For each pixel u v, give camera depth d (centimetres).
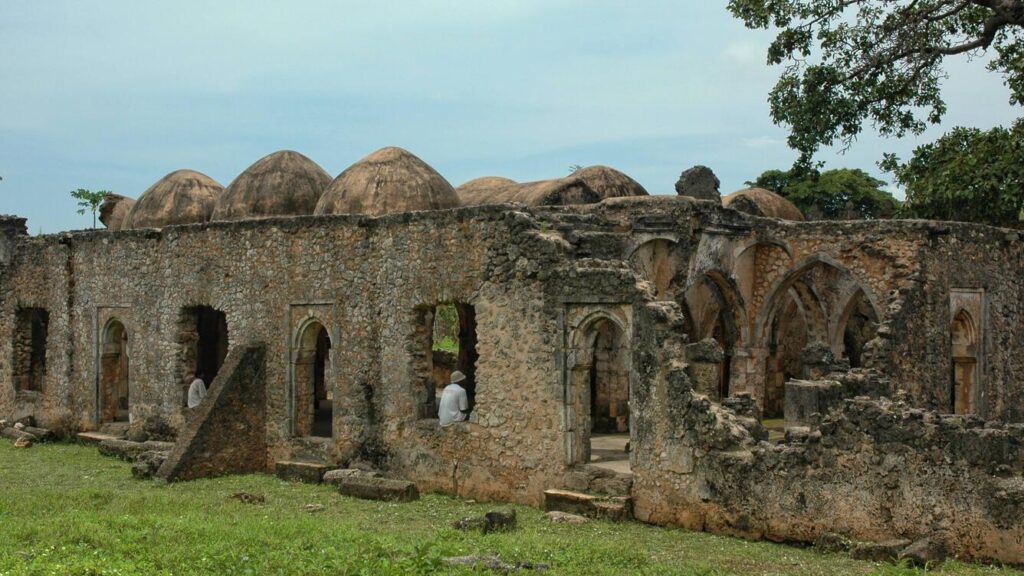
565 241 1628
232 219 2273
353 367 1891
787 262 2341
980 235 2227
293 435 2005
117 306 2389
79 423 2478
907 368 1958
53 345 2562
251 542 1162
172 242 2255
